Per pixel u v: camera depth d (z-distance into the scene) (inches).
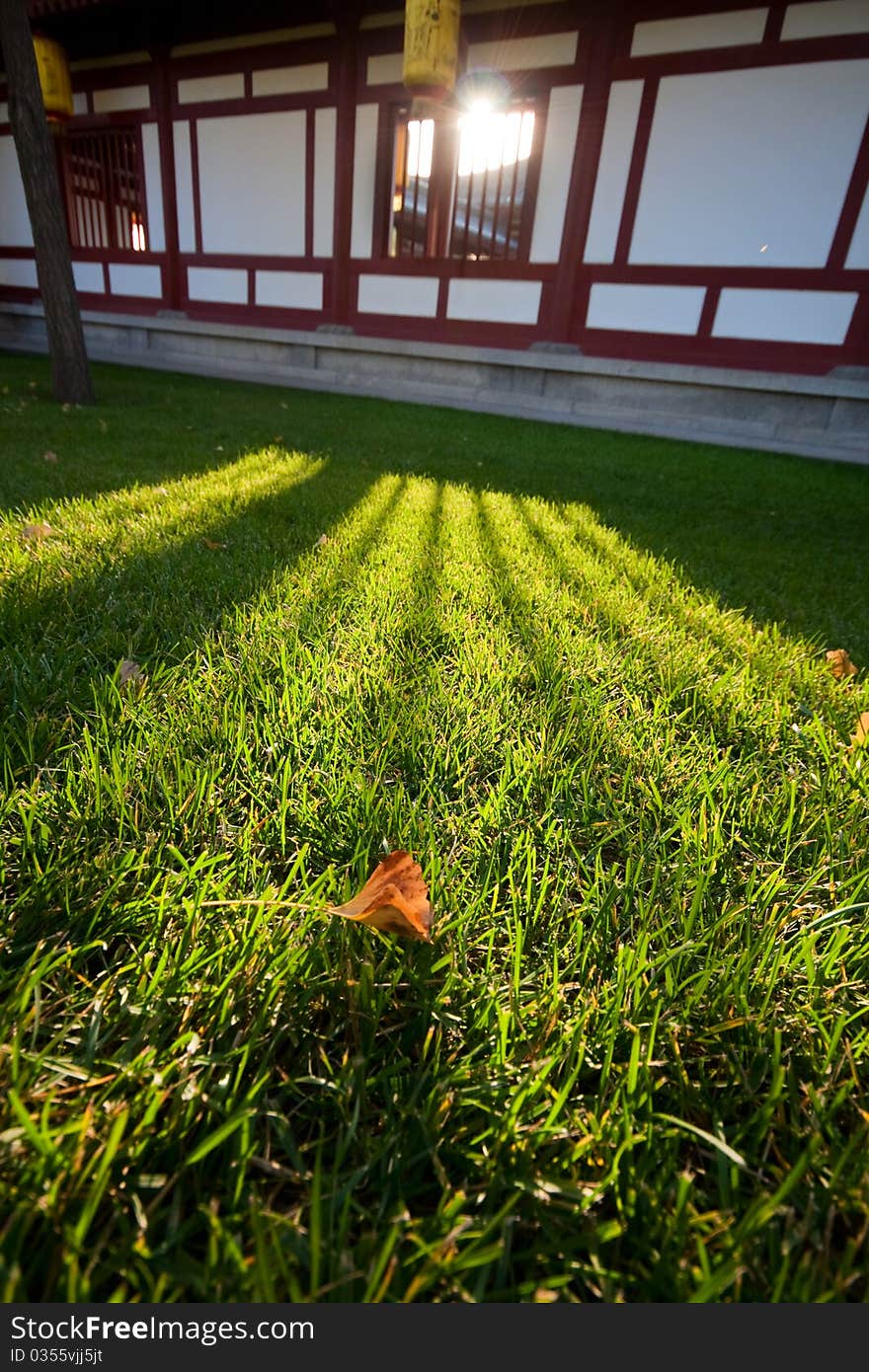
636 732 51.0
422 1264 19.6
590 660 62.1
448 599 73.3
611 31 285.9
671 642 69.0
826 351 292.5
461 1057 26.5
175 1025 26.2
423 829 37.2
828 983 31.2
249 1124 22.8
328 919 30.7
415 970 29.3
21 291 513.7
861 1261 21.3
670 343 319.6
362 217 367.9
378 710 50.3
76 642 55.4
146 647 57.7
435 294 363.9
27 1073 22.7
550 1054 26.2
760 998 29.9
